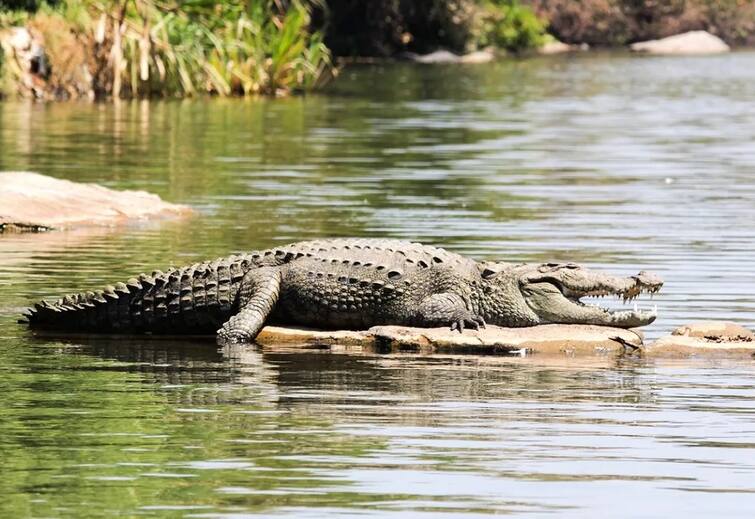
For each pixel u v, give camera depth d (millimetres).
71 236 44031
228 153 70062
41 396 25969
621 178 62969
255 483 20953
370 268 31828
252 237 44375
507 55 197375
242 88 109625
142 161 65562
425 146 75812
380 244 32438
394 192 56844
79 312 32156
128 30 102375
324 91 118375
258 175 61656
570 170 65938
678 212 51906
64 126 81062
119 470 21516
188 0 105812
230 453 22406
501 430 23875
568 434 23656
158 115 90062
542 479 21281
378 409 25172
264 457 22203
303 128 84625
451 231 46594
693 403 25844
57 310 32219
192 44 106188
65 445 22797
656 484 21125
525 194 56906
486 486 20938
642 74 155625
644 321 31562
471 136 82188
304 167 65062
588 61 184000
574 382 27453
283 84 113688
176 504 20047
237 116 91375
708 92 127750
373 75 144500
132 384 27000
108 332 32125
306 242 32844
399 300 31641
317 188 57656
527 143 78625
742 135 85125
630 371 28500
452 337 30578
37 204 46250
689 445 23094
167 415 24672
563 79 144500
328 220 48594
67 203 47125
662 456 22484
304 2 147875
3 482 20953
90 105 95875
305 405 25438
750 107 109312
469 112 100438
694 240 45031
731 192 58219
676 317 33469
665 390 26828
